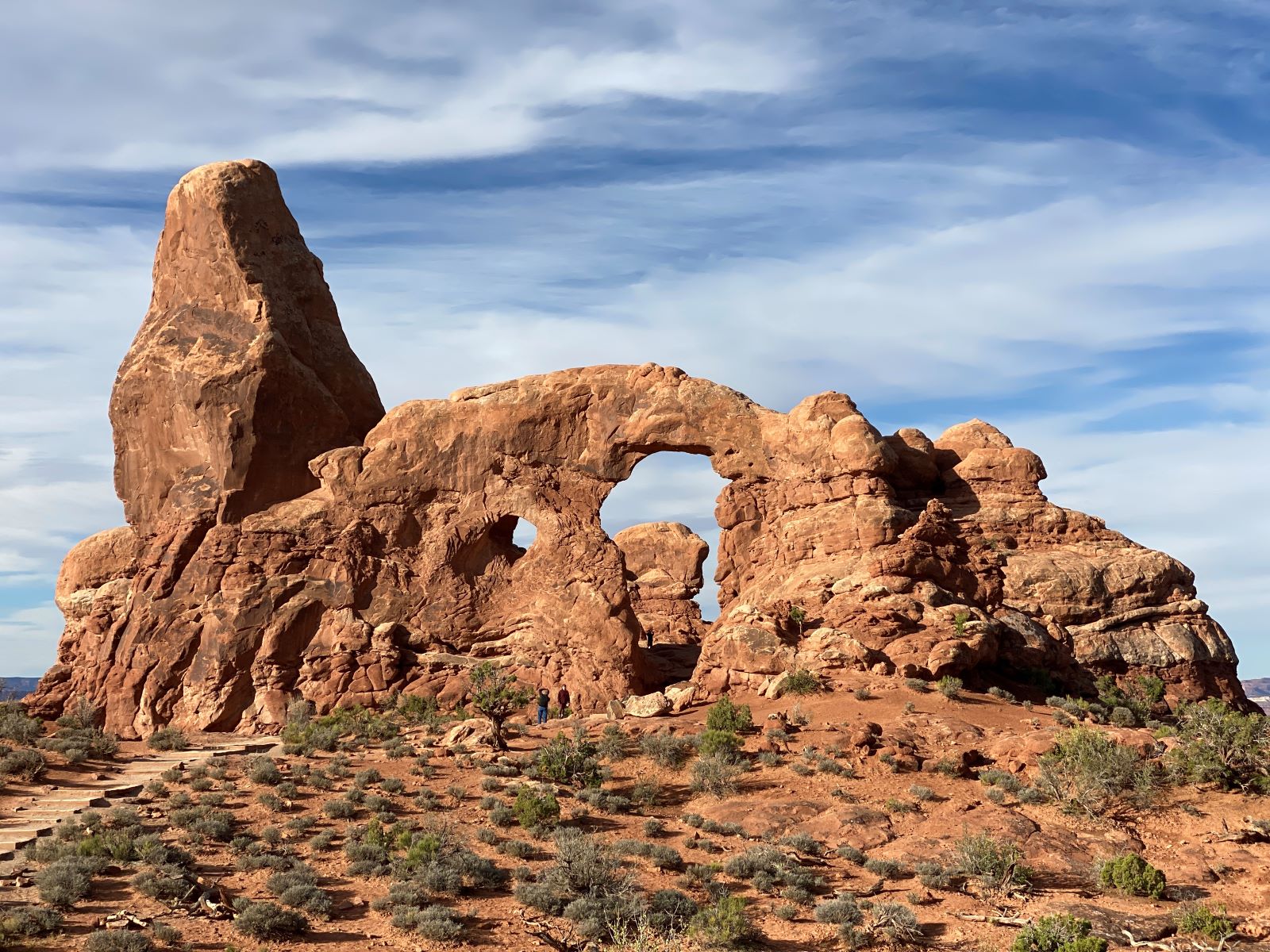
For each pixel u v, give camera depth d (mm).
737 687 39750
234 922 22281
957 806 30500
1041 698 41562
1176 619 54438
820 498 43406
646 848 27172
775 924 24469
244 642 43344
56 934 21281
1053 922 23219
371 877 25219
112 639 45219
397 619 44344
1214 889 26875
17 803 28766
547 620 43625
